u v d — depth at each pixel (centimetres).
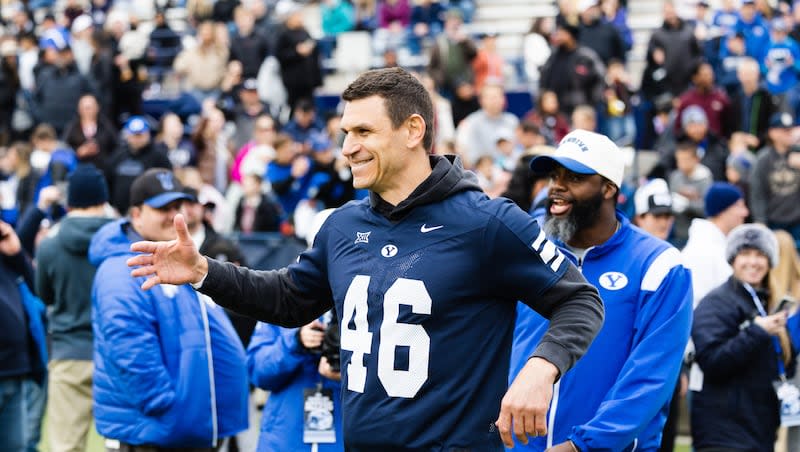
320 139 2888
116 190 2866
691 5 4619
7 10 4966
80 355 1809
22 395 1702
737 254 1512
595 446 1080
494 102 3241
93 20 4716
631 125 3506
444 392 838
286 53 3934
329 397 1338
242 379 1538
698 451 1516
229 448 1808
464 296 845
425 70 4038
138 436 1440
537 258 847
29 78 4128
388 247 864
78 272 1797
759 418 1491
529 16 4838
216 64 4125
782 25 3775
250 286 898
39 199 2612
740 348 1465
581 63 3488
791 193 2792
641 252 1152
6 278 1675
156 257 870
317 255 913
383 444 841
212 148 3394
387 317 846
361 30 4450
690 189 2753
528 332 1162
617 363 1133
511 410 797
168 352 1453
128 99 3966
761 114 3416
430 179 862
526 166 1625
